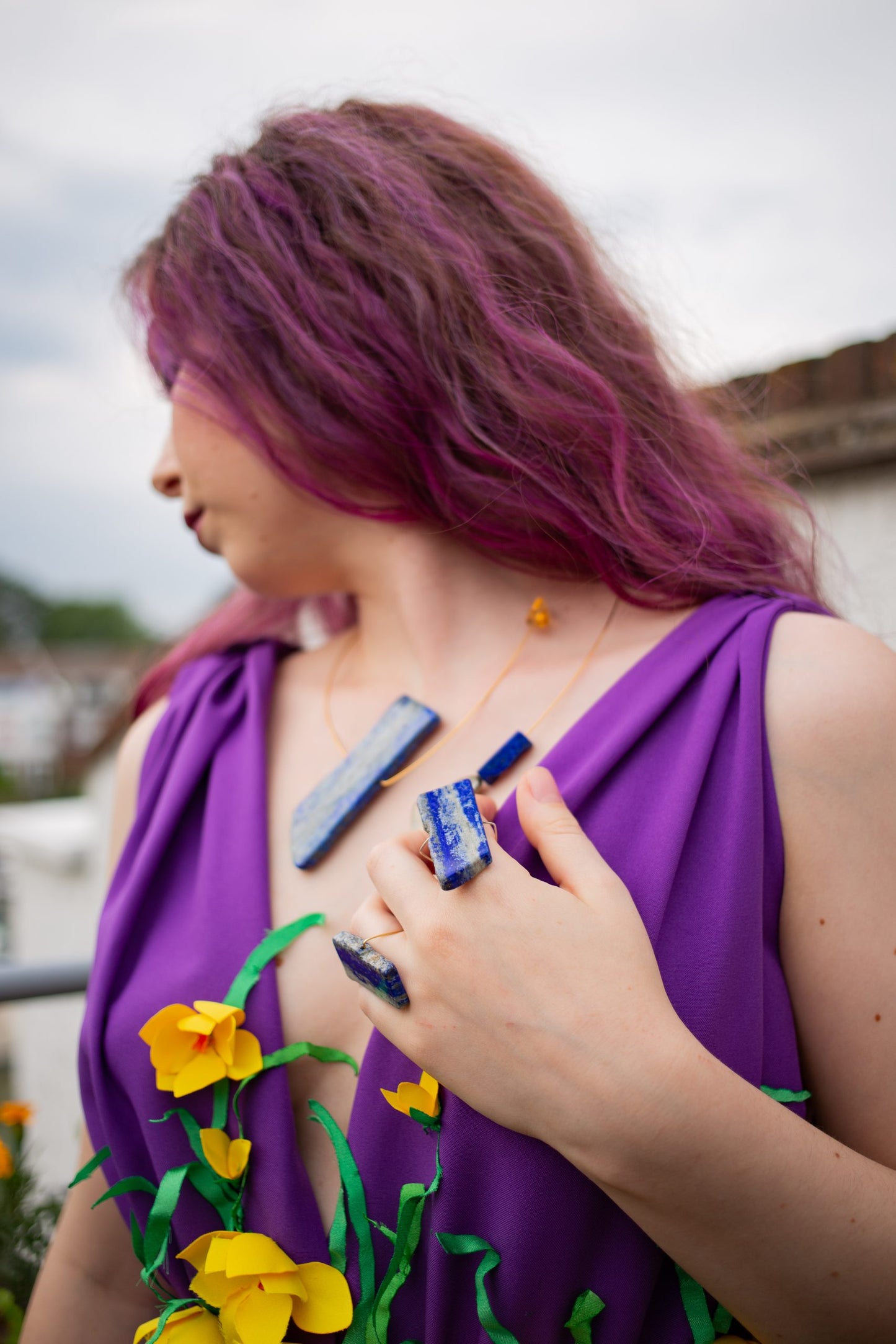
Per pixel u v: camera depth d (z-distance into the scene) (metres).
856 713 0.64
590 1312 0.59
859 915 0.62
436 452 0.83
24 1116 1.21
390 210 0.84
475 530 0.85
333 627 1.10
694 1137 0.50
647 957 0.56
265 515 0.88
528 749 0.76
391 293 0.82
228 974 0.75
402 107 0.95
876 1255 0.52
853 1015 0.62
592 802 0.68
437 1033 0.57
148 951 0.82
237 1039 0.70
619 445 0.83
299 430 0.82
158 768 0.94
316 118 0.90
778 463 1.11
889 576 1.91
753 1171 0.51
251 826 0.82
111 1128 0.77
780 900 0.65
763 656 0.69
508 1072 0.55
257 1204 0.68
